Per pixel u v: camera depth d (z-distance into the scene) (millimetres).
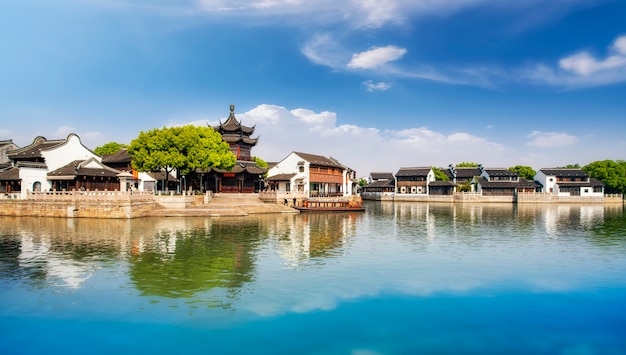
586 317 22734
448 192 142125
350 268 31938
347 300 24875
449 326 21531
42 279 27844
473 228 57812
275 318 22109
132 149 73625
